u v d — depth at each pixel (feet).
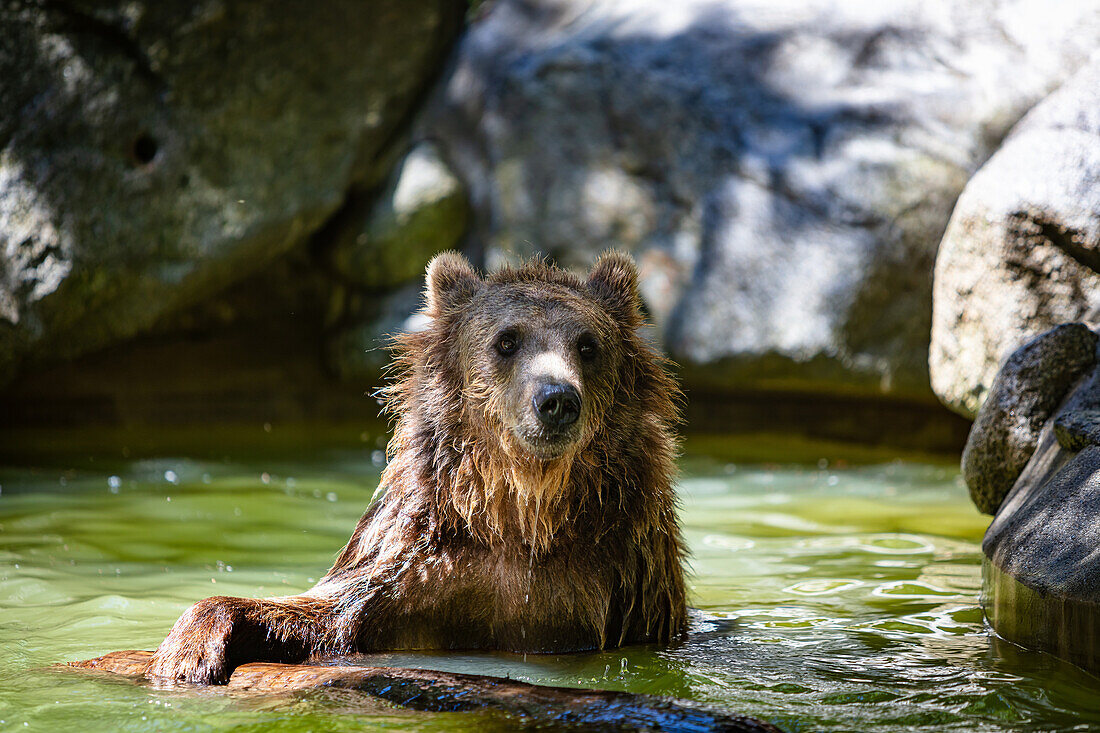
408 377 26.27
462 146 56.18
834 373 48.34
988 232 30.78
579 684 20.33
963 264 32.01
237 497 38.93
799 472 45.88
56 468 43.55
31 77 46.73
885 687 19.38
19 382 51.03
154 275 48.62
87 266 46.55
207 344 55.47
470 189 55.52
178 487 40.45
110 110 47.78
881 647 22.48
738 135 51.44
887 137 48.96
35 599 26.40
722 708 18.28
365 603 22.61
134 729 17.12
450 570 23.31
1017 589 22.20
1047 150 29.86
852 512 38.27
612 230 52.42
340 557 24.67
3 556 30.30
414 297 53.88
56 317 46.06
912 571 29.81
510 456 23.03
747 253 49.78
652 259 51.52
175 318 53.26
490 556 23.63
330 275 56.44
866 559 31.37
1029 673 20.10
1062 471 23.65
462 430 23.94
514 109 54.95
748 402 53.88
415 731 16.81
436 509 23.61
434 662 22.12
